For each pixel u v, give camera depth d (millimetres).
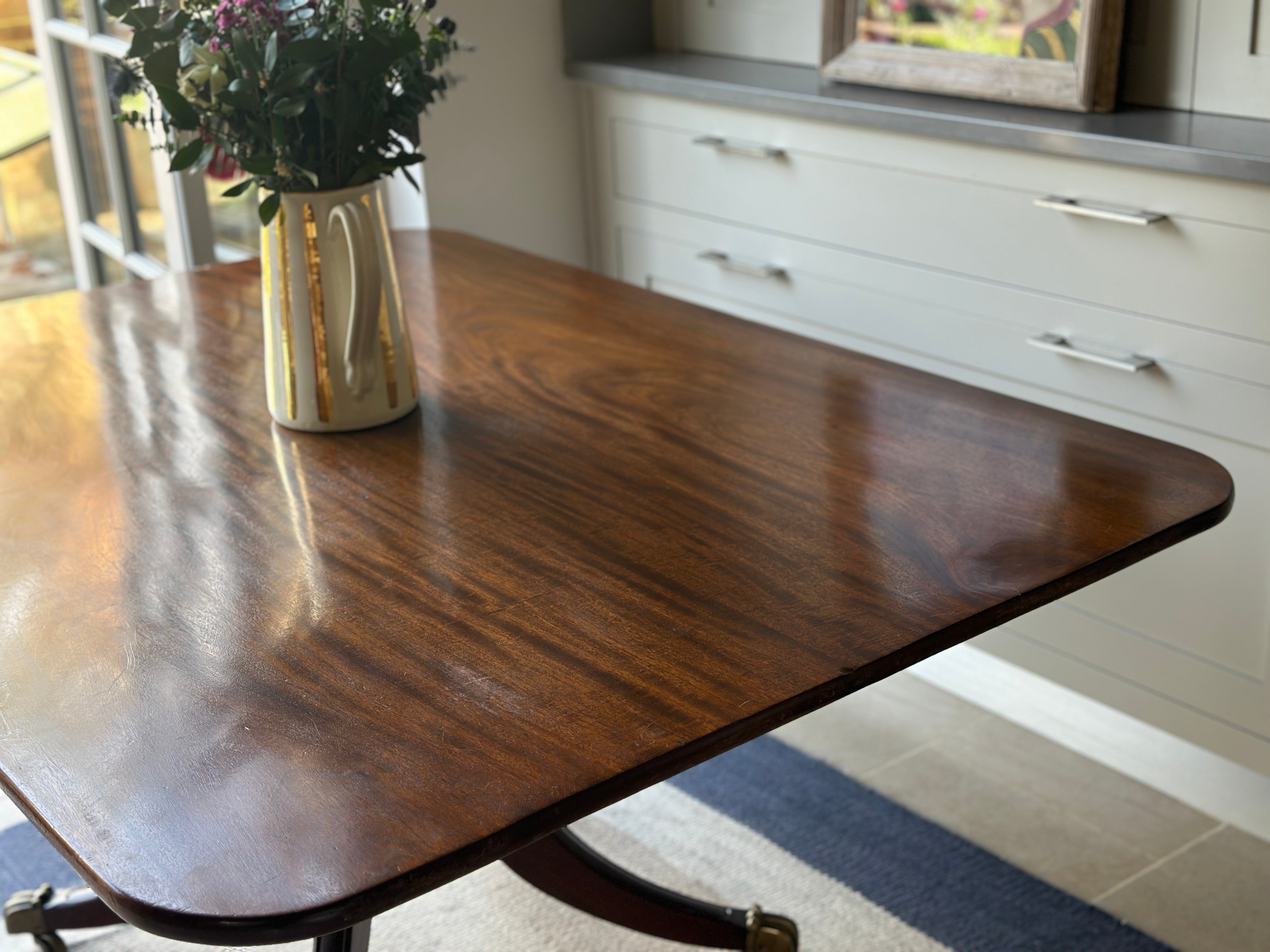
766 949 1624
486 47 2584
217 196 2662
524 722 856
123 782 812
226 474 1268
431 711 873
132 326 1709
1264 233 1663
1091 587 2029
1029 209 1938
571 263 2863
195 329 1696
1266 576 1806
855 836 1963
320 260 1295
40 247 4359
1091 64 1937
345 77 1228
